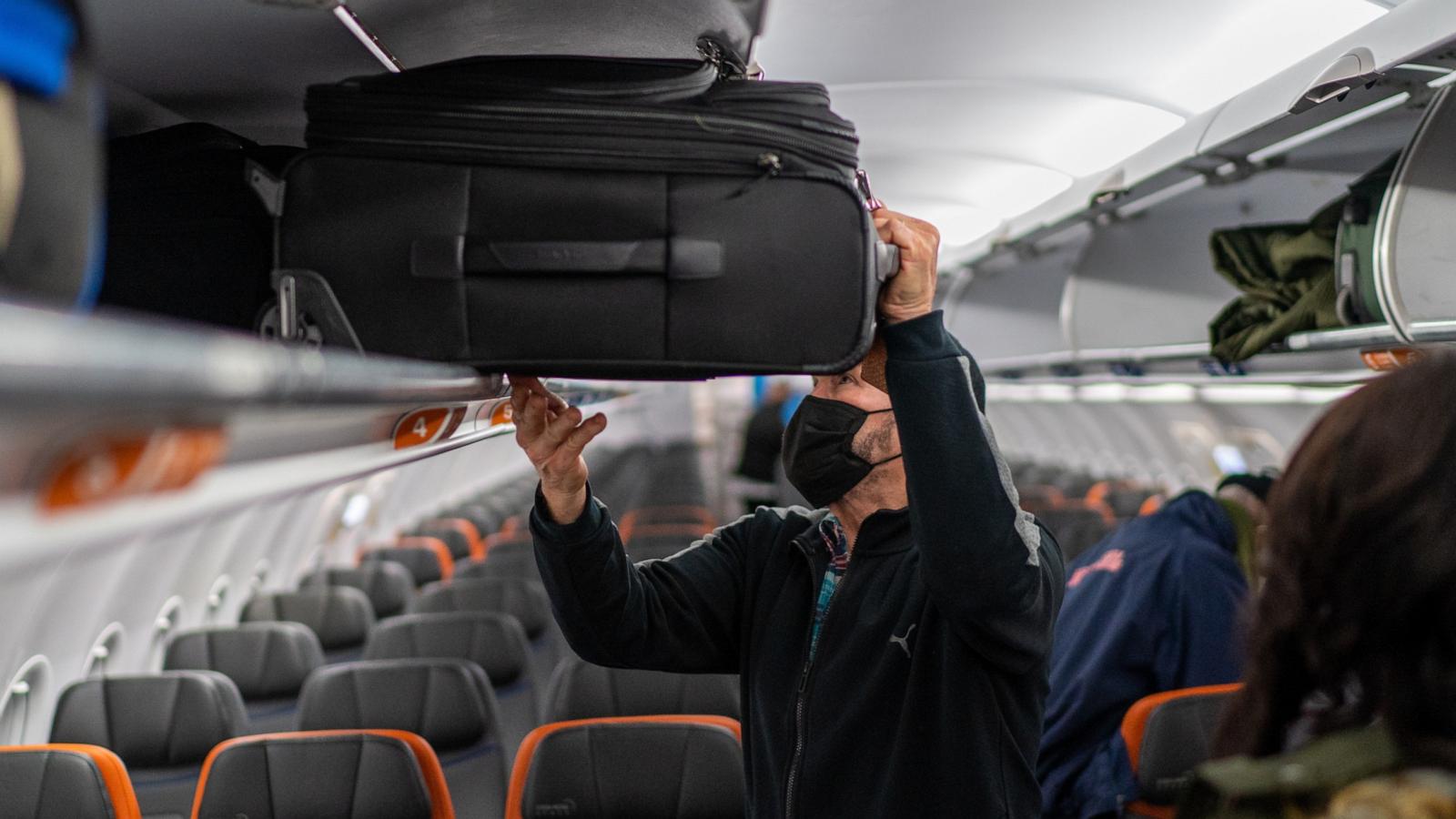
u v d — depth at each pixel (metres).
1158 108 5.99
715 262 1.56
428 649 5.36
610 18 1.86
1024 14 5.01
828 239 1.58
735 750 3.04
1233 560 3.34
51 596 4.79
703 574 2.39
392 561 9.38
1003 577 1.82
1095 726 3.30
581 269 1.56
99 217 0.99
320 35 1.83
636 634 2.23
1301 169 4.54
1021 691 2.07
